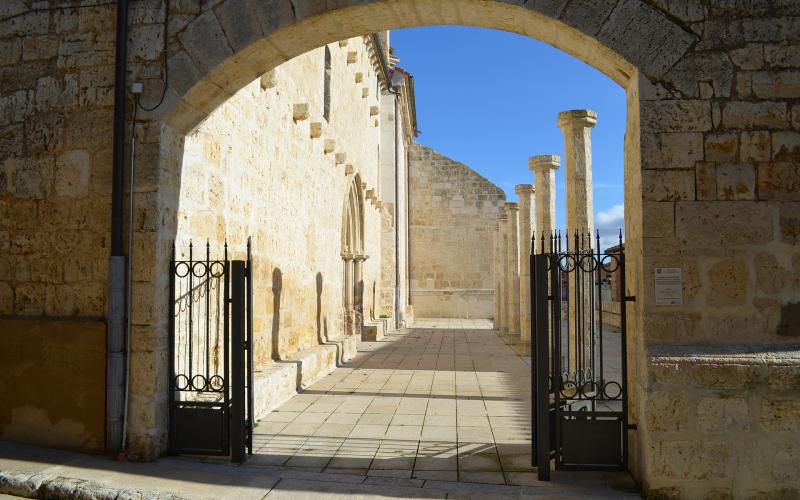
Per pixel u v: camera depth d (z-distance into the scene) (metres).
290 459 6.43
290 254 11.59
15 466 5.72
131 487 5.30
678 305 5.29
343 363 14.27
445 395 10.10
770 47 5.36
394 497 5.26
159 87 6.37
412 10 6.00
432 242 34.72
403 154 31.23
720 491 5.09
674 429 5.14
